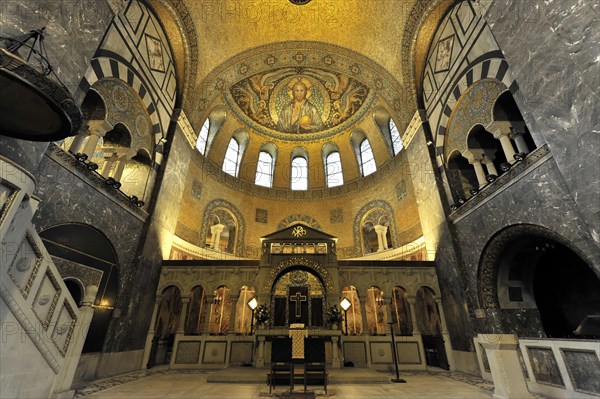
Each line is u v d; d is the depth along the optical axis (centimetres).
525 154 746
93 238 849
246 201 1947
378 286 1233
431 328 1393
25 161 570
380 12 1443
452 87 1126
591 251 588
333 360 1007
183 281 1219
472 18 996
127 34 986
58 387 556
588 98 555
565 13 602
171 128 1326
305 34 1666
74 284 819
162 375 942
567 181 599
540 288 965
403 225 1573
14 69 385
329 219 1978
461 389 737
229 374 838
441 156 1208
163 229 1243
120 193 941
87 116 880
